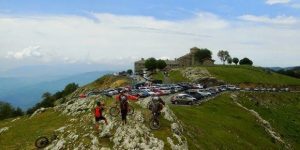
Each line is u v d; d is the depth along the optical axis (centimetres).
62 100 19925
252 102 13250
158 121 4619
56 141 4462
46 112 7381
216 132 6612
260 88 17762
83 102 6650
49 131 5350
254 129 8662
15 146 5047
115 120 4547
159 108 4619
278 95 16412
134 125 4431
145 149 4066
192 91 11788
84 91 19400
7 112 18588
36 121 6612
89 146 4056
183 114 7025
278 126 11106
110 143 4144
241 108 10550
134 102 6103
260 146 7406
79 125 4825
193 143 5078
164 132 4550
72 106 6744
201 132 6088
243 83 19912
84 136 4303
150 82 17612
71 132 4562
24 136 5475
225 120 8131
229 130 7244
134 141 4131
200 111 8175
